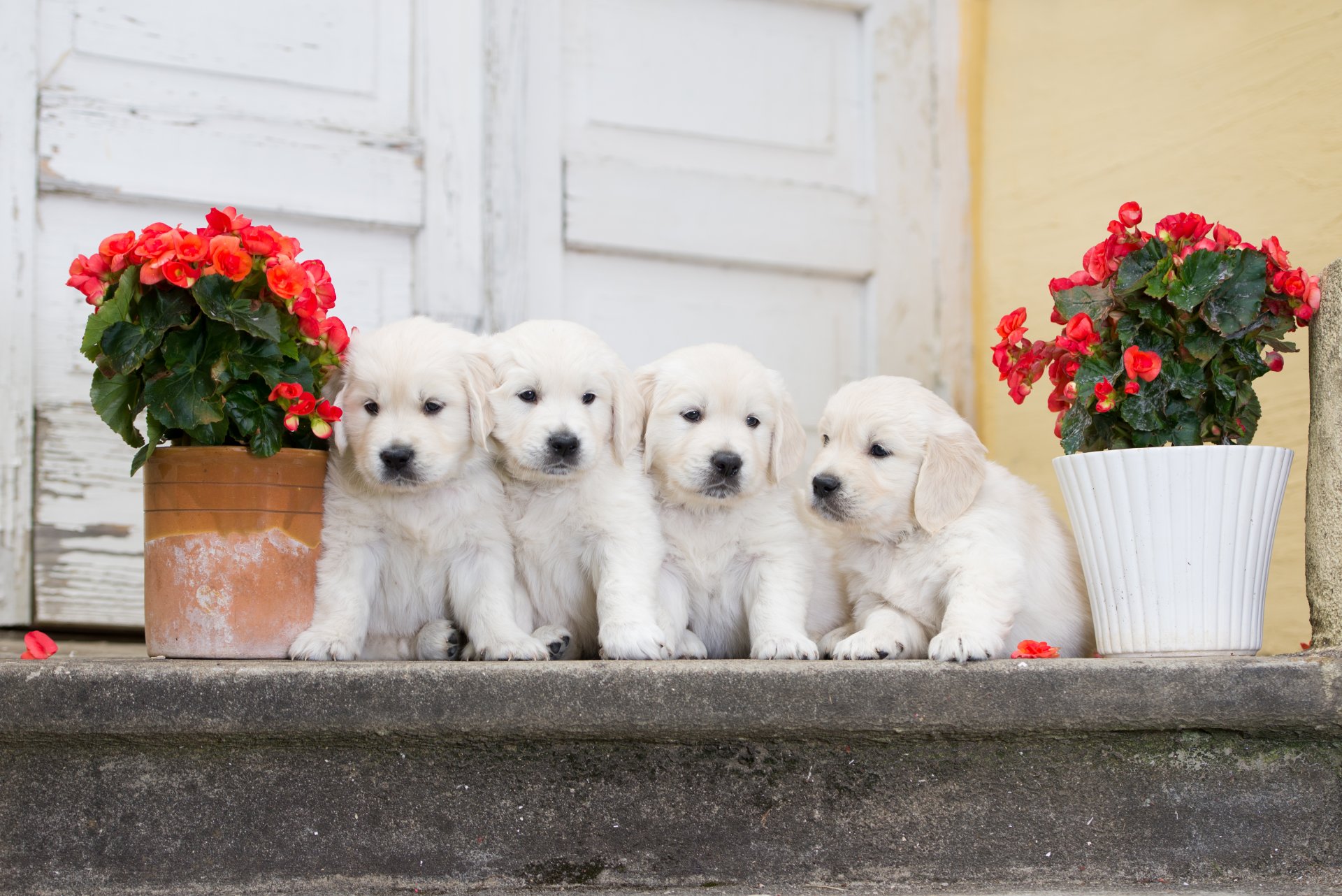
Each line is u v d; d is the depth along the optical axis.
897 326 4.51
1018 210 4.41
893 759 2.06
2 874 1.91
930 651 2.33
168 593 2.38
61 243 3.54
